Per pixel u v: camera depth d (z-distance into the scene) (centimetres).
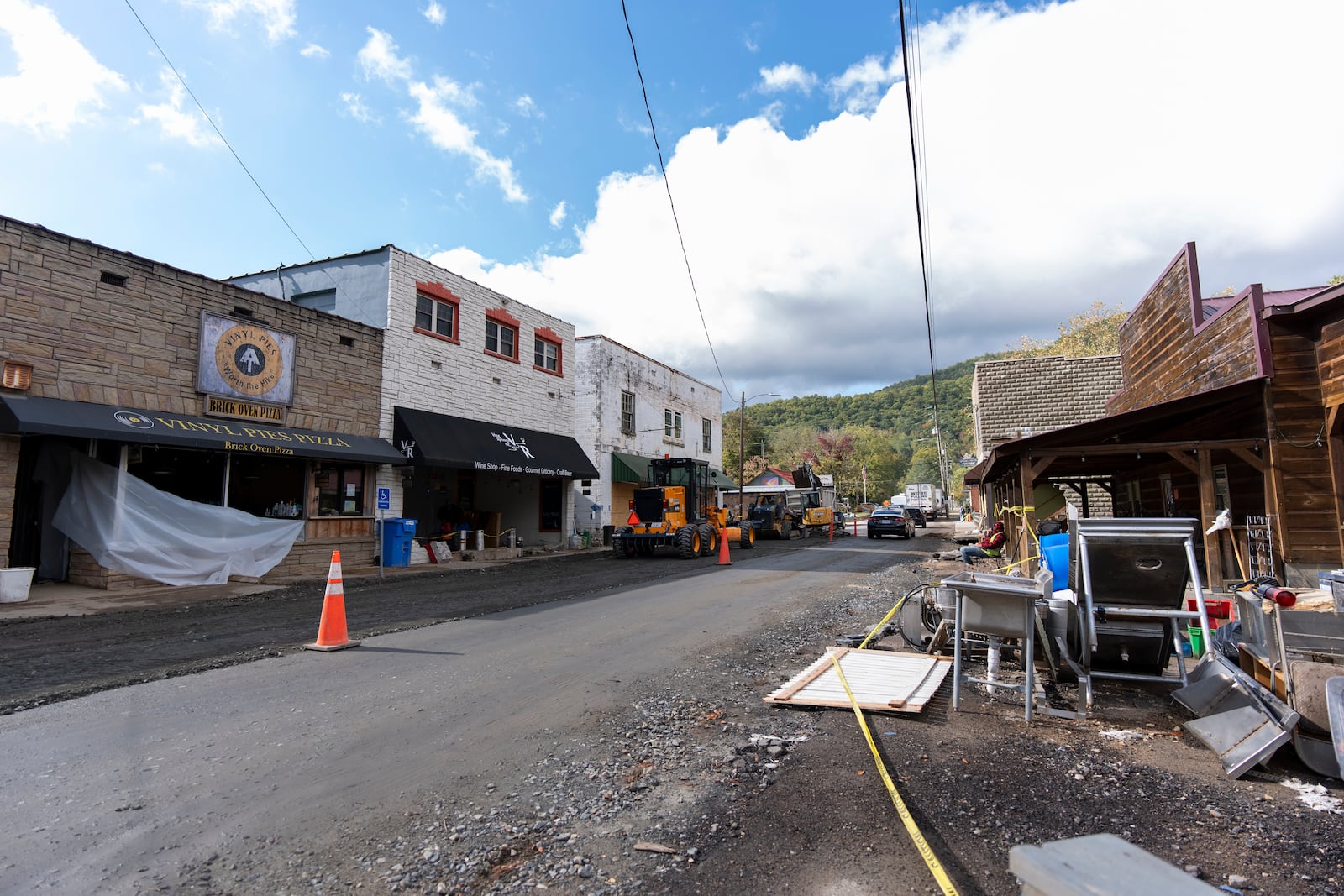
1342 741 370
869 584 1324
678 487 2097
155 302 1192
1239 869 291
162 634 798
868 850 309
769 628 859
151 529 1148
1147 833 322
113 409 1112
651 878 288
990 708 525
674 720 496
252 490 1493
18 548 1132
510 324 2108
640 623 879
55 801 355
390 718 493
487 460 1839
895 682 576
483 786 381
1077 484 2139
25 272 1026
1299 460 981
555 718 498
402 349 1705
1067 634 572
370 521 1606
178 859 299
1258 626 491
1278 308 984
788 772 402
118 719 488
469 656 687
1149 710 519
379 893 277
